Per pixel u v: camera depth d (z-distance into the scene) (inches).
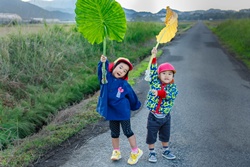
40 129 205.2
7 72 261.3
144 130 182.2
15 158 141.3
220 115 214.1
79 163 140.3
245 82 327.9
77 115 200.7
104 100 129.1
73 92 270.4
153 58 135.0
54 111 228.8
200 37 1065.5
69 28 427.2
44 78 284.0
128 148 157.0
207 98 257.8
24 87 261.3
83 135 172.2
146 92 270.4
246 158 150.3
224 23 1409.9
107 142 163.5
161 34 135.1
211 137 174.9
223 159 148.6
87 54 398.6
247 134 180.7
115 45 492.4
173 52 582.6
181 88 290.8
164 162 143.6
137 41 626.2
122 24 118.4
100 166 137.9
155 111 133.9
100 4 114.7
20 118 205.9
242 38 696.4
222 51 626.5
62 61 330.3
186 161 145.5
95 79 309.4
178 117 207.6
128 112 132.2
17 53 289.6
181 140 169.5
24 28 326.3
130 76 328.8
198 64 441.4
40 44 327.6
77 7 116.7
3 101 231.9
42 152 149.4
